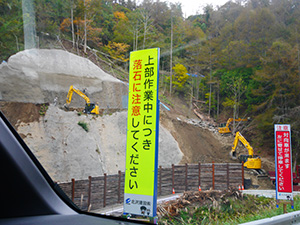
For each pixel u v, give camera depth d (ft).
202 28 135.64
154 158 13.26
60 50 57.00
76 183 24.13
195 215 26.48
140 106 14.10
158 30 109.09
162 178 41.83
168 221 24.20
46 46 50.93
